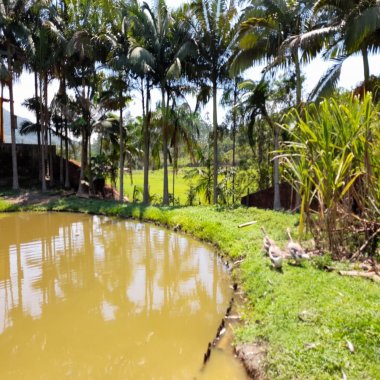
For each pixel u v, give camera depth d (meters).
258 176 19.00
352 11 9.73
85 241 11.56
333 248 6.99
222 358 4.49
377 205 6.54
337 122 6.52
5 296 6.93
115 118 21.73
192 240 11.45
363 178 6.61
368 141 6.43
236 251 8.80
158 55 17.03
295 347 3.92
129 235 12.35
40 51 19.09
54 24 19.73
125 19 16.94
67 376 4.38
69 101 20.53
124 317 5.99
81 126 20.06
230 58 15.34
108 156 23.34
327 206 6.79
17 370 4.52
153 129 18.77
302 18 12.85
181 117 17.80
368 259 6.64
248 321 5.26
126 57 16.64
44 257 9.71
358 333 3.94
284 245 8.18
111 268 8.71
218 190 19.06
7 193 19.62
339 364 3.48
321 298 5.02
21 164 23.25
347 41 9.81
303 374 3.49
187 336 5.30
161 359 4.70
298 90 12.85
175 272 8.36
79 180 22.91
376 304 4.64
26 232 12.98
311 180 6.96
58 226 14.01
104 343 5.15
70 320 5.89
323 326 4.23
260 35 13.20
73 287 7.42
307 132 6.84
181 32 16.61
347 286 5.45
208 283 7.58
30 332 5.50
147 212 15.12
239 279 7.21
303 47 11.33
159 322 5.79
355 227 7.23
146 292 7.13
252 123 15.71
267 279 6.23
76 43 17.39
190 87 17.89
